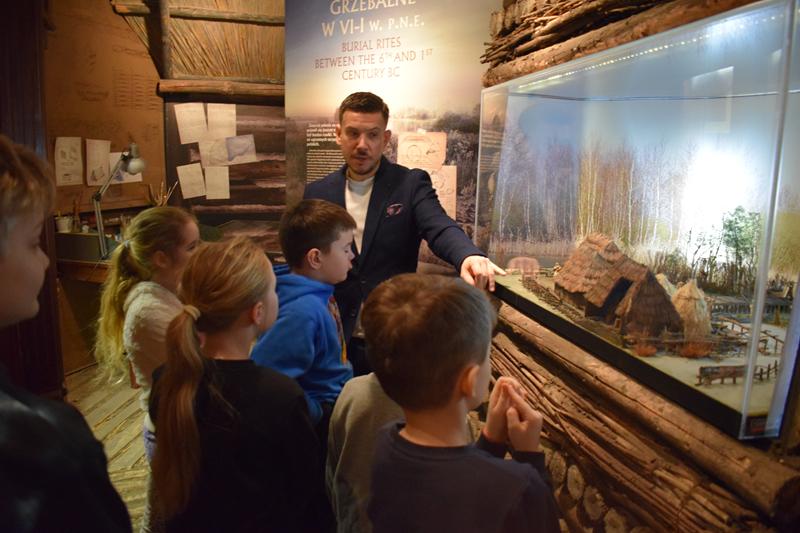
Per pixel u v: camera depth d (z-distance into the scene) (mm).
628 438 1460
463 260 2035
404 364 951
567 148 2252
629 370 1503
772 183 1126
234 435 1188
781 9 1094
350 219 1767
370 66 3529
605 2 1789
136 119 4613
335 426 1420
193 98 4730
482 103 2887
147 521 1540
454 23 3279
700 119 1559
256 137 4809
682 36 1417
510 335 2338
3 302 739
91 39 4184
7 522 592
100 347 1961
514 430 1058
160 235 1755
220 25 4605
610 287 1641
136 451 3062
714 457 1173
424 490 906
